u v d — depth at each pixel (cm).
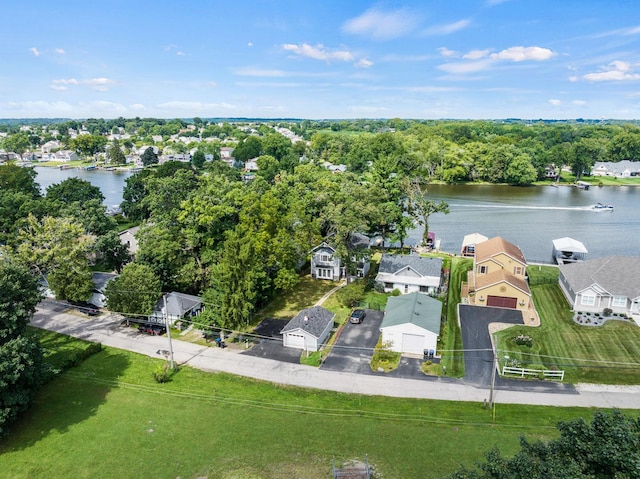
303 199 6400
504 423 3177
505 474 1683
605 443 1692
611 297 4950
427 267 5719
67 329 4819
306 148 19700
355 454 2852
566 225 9256
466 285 5847
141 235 5397
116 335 4684
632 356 4066
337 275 6184
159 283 4922
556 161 14538
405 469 2691
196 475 2712
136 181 9650
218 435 3091
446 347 4312
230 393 3616
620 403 3434
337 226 5478
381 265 5819
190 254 5572
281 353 4284
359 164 14300
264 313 5166
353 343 4444
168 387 3706
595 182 14500
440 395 3569
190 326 4891
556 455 1770
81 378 3844
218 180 5994
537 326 4659
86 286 5119
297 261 6009
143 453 2919
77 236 5347
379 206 6731
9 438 3075
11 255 4856
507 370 3875
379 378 3834
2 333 3188
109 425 3212
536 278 6034
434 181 14662
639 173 15538
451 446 2903
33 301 3634
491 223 9419
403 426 3159
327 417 3291
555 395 3547
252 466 2769
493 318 4872
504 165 14025
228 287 4412
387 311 4788
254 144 18112
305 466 2755
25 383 3158
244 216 5219
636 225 9231
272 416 3309
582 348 4212
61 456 2900
